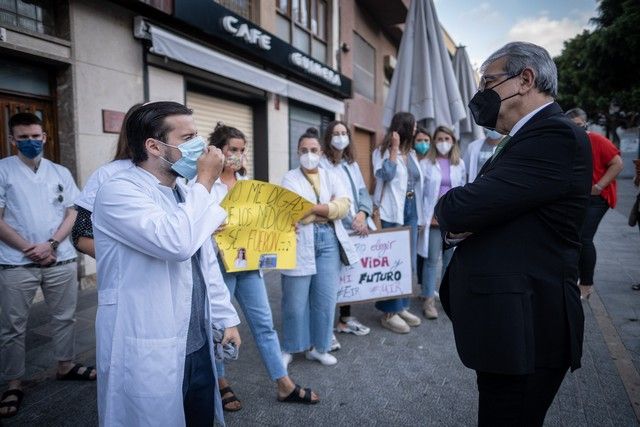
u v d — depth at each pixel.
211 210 1.51
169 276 1.50
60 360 2.85
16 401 2.55
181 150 1.48
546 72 1.49
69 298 2.84
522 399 1.49
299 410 2.56
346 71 11.41
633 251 6.68
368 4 12.91
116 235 1.43
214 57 6.02
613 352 3.24
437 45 5.29
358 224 3.43
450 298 1.64
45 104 4.54
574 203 1.40
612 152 4.13
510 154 1.44
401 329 3.73
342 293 3.62
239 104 7.70
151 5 5.01
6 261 2.57
